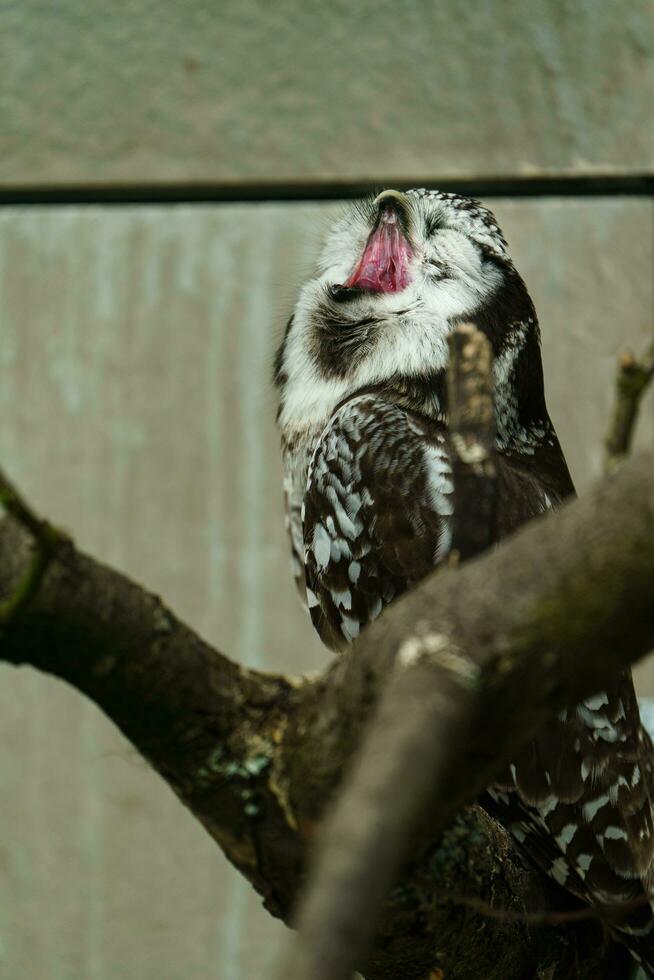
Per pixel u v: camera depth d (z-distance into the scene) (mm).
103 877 10047
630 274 10219
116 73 10508
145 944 9992
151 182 10461
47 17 10555
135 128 10469
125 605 3475
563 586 2801
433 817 3268
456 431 3760
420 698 2531
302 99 10406
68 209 10578
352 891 2041
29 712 10180
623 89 10312
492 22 10375
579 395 10117
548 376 10156
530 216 10305
